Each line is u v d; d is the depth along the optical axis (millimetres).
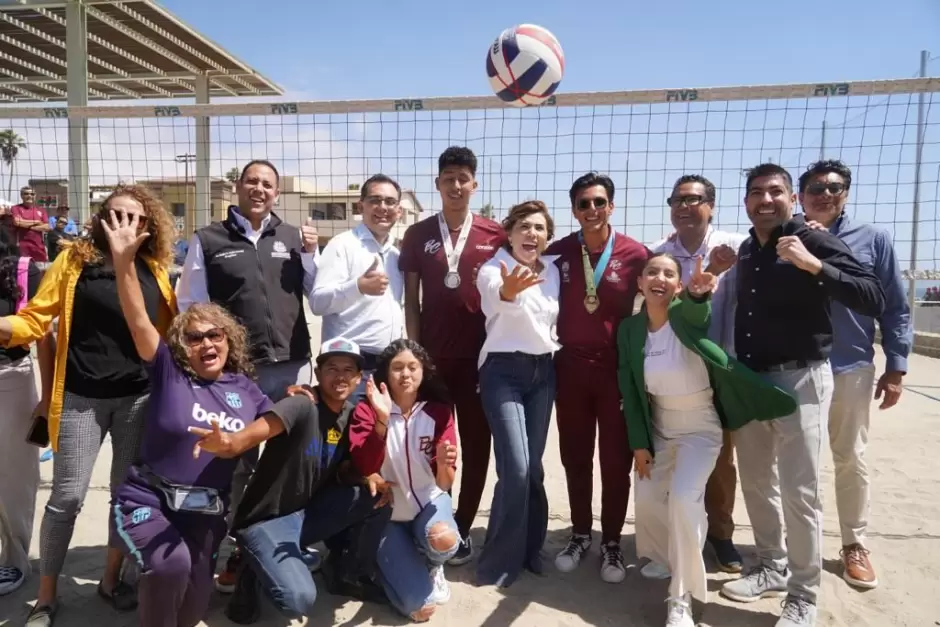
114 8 14711
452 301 3609
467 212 3744
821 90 4359
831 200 3520
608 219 3547
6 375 3176
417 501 3238
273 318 3402
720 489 3635
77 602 3189
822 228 3156
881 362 10023
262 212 3453
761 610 3252
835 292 2809
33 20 15219
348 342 3127
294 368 3541
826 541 4020
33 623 2926
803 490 3002
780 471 3070
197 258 3348
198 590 2705
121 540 2594
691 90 4410
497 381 3396
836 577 3562
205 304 2924
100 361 2953
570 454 3650
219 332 2842
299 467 2982
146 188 3102
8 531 3307
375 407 3029
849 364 3420
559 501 4742
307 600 2840
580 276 3547
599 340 3482
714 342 3334
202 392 2814
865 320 3436
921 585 3498
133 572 3266
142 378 3053
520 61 3840
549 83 3895
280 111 4738
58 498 2947
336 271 3506
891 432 6543
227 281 3334
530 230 3309
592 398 3566
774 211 3023
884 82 4270
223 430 2762
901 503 4652
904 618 3176
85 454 2969
